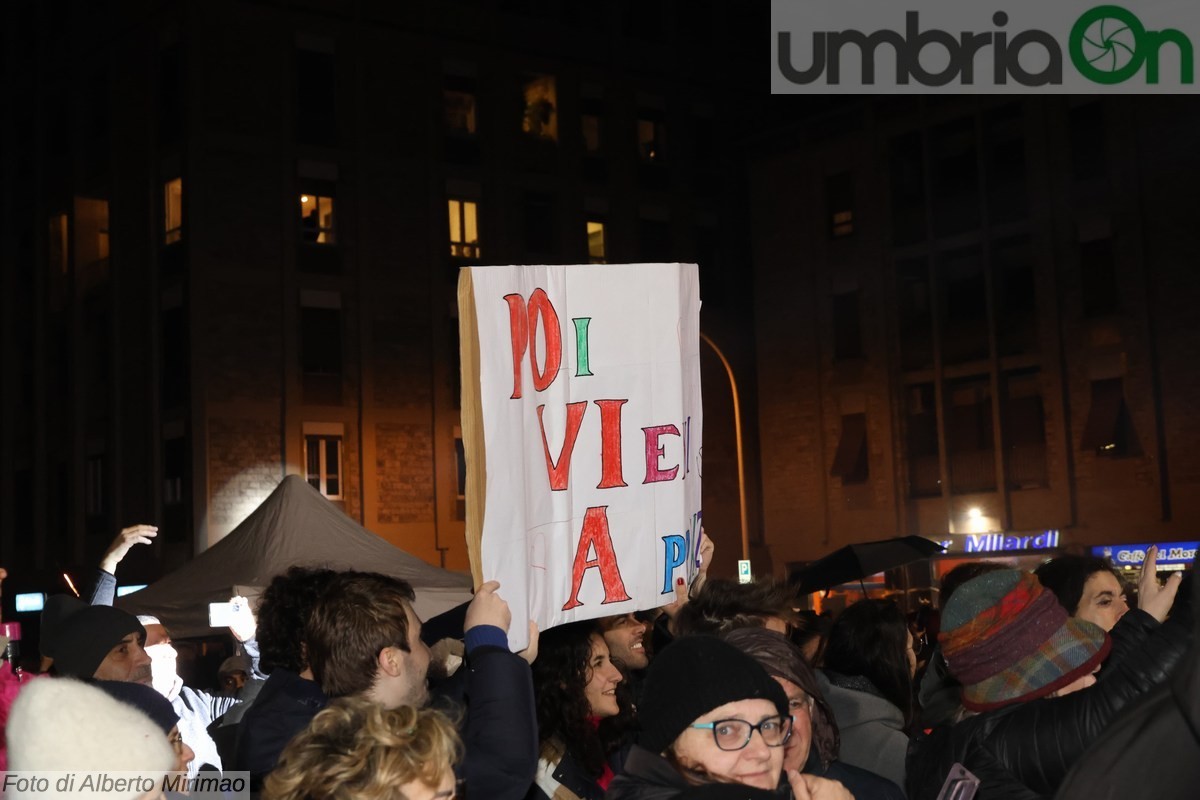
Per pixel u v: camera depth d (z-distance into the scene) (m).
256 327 29.30
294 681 3.57
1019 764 2.87
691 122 36.75
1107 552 28.48
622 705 3.91
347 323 30.61
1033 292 30.17
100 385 32.12
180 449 28.89
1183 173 27.84
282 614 3.65
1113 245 28.84
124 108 31.55
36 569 33.84
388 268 31.27
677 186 36.16
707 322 35.50
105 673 4.45
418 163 32.06
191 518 28.16
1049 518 29.45
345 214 30.89
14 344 35.62
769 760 2.47
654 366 4.02
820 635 5.52
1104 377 28.94
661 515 3.98
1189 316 27.59
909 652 5.20
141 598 9.98
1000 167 30.89
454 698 4.04
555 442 3.73
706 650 2.51
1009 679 2.96
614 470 3.88
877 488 32.59
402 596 3.43
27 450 34.75
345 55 31.22
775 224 35.66
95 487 32.00
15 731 2.25
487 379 3.47
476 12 33.44
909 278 32.62
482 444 3.43
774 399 35.22
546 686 3.75
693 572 4.11
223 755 4.90
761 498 35.34
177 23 29.80
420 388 31.36
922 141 32.31
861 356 33.19
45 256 34.28
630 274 4.00
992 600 3.02
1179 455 27.62
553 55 34.59
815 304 34.44
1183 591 2.87
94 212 33.03
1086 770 2.12
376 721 2.30
